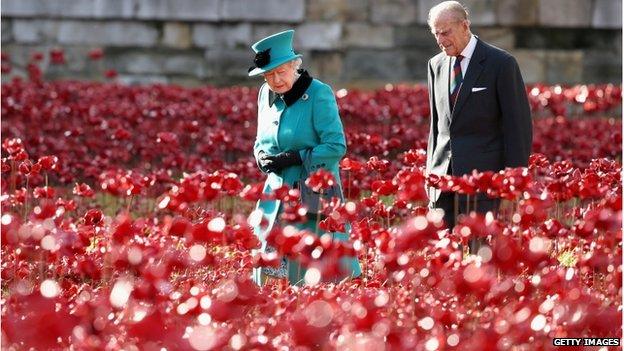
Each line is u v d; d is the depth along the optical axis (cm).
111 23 7581
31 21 7575
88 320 1627
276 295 2011
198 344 1555
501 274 1981
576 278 1981
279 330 1762
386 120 5166
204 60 7594
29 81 6994
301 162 2428
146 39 7588
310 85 2448
